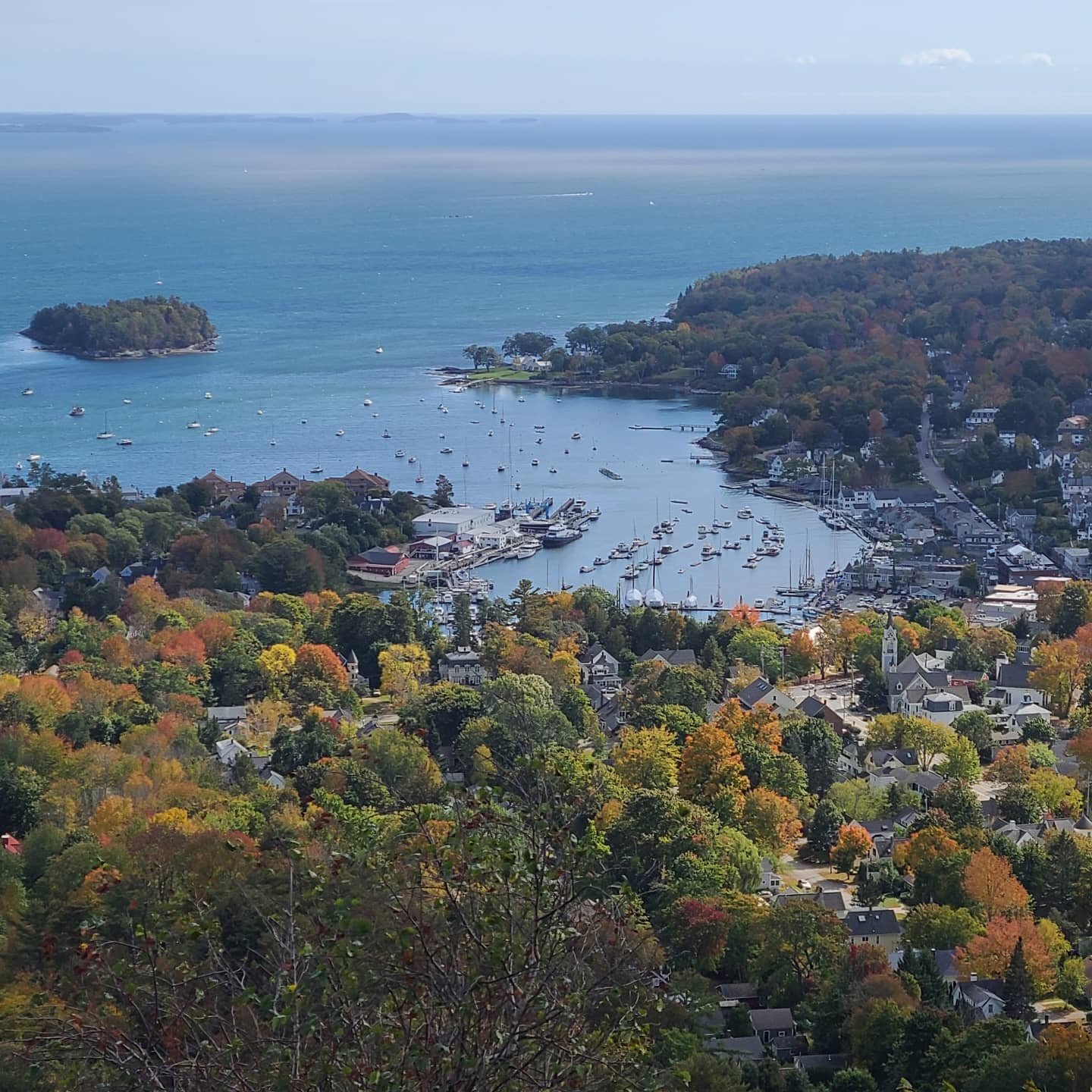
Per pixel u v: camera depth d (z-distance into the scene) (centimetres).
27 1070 10494
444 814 8631
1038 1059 16412
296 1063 6675
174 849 18975
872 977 18675
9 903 19588
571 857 7331
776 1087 16938
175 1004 7162
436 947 7075
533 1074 6969
